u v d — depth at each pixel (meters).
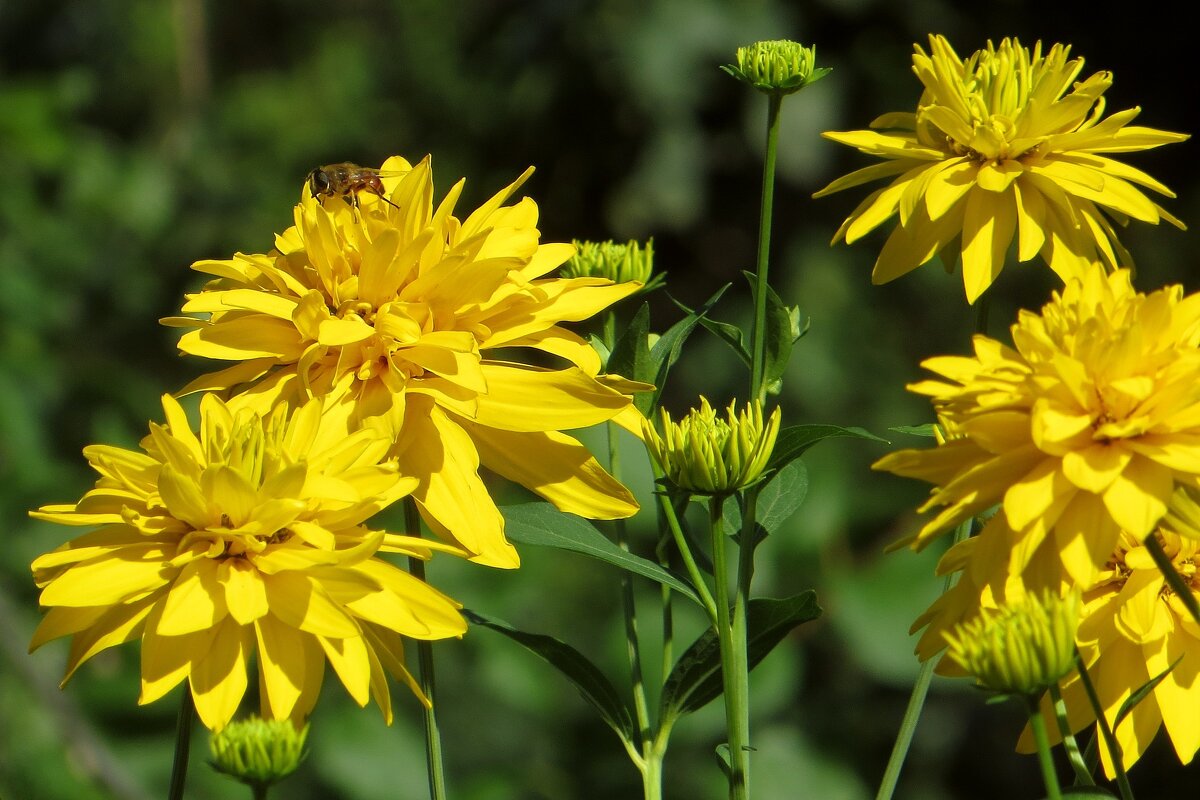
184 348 0.77
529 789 1.36
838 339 1.81
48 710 1.29
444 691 1.42
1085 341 0.72
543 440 0.78
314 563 0.74
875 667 1.24
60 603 0.74
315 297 0.77
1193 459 0.71
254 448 0.75
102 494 0.76
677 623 1.26
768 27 1.76
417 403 0.78
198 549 0.75
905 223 0.80
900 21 1.72
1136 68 1.72
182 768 0.75
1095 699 0.74
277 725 0.73
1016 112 0.80
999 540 0.73
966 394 0.73
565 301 0.79
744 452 0.75
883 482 1.70
